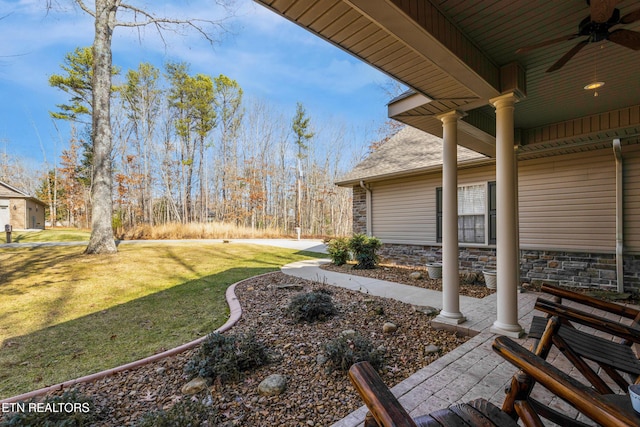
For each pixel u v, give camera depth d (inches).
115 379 99.5
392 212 328.5
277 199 1102.4
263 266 325.1
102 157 378.0
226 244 550.6
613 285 205.2
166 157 1013.8
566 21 97.9
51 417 71.9
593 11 82.8
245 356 103.0
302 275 269.4
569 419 55.8
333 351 102.5
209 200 1062.4
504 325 131.5
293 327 143.3
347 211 1106.1
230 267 315.6
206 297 201.3
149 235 698.8
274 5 78.9
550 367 43.6
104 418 79.4
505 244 131.2
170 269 296.4
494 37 106.2
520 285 212.8
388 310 167.2
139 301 192.5
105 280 244.7
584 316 70.6
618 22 84.9
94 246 369.1
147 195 992.2
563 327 88.7
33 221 949.2
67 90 844.6
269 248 511.8
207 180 1052.5
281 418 79.2
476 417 51.4
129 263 315.9
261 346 110.5
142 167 1007.0
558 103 158.1
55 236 634.8
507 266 131.0
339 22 85.7
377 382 43.6
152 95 994.1
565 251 223.9
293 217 1114.7
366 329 140.1
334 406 84.0
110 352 121.8
